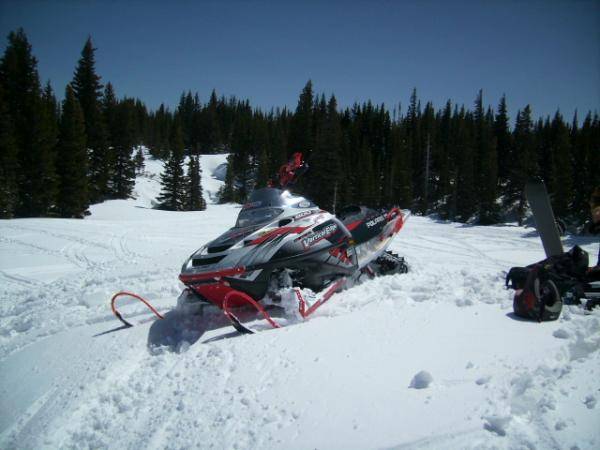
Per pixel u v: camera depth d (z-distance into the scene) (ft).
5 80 116.57
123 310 16.55
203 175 226.79
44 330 14.90
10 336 15.14
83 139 113.60
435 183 153.38
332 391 7.76
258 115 249.75
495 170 103.86
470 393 7.18
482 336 9.70
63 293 21.09
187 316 14.71
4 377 11.26
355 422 6.75
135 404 8.87
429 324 10.75
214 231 53.57
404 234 46.88
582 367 7.91
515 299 11.10
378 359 8.87
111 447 7.57
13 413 9.26
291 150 170.81
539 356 8.40
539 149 119.14
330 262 15.35
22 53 119.96
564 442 5.74
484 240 41.57
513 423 6.25
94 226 55.36
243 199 183.62
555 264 12.70
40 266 30.30
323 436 6.53
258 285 13.55
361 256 17.53
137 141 247.09
